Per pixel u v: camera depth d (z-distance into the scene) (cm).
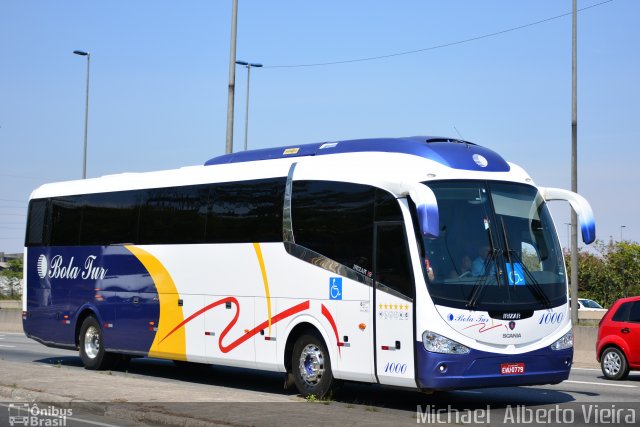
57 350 2712
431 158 1355
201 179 1711
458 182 1338
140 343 1822
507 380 1293
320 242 1441
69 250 2045
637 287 5369
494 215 1345
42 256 2127
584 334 2550
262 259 1546
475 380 1266
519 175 1412
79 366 2136
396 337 1298
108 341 1916
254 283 1559
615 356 1895
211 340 1644
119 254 1894
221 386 1695
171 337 1739
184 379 1834
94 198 1992
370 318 1341
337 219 1418
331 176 1443
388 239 1327
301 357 1467
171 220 1767
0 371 1745
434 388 1255
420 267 1278
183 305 1714
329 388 1416
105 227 1944
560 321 1358
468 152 1391
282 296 1500
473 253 1309
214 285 1645
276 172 1549
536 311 1330
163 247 1777
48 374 1697
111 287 1911
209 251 1664
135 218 1864
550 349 1335
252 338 1555
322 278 1427
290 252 1492
